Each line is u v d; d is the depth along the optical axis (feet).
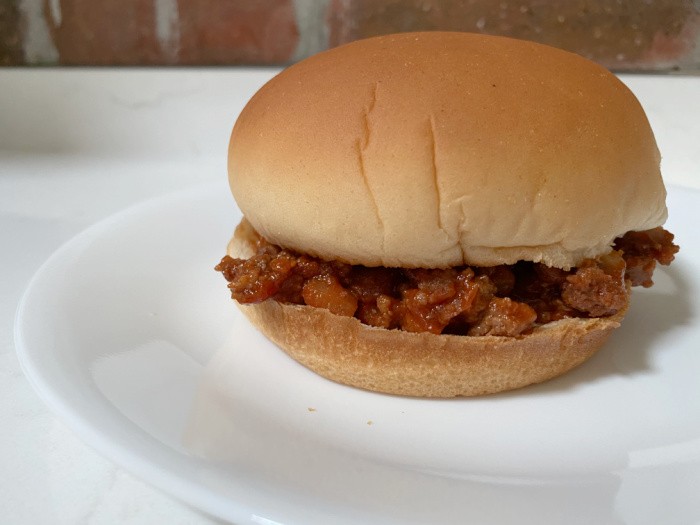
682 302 0.56
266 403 0.43
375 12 0.92
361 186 0.40
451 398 0.45
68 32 0.96
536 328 0.44
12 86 0.98
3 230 0.74
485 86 0.41
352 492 0.34
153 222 0.63
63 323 0.46
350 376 0.45
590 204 0.40
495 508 0.33
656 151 0.45
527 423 0.43
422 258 0.41
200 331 0.51
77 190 0.87
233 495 0.32
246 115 0.47
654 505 0.34
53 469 0.40
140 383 0.42
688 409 0.44
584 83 0.43
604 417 0.43
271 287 0.43
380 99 0.41
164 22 0.95
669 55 0.91
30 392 0.47
